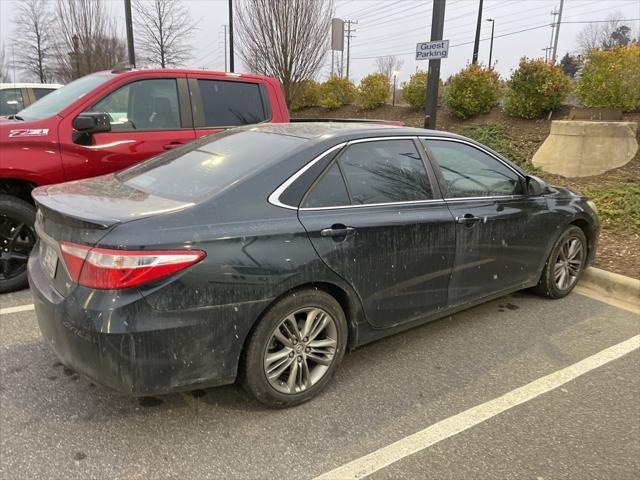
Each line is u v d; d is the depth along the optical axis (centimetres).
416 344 385
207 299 256
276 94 602
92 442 270
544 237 435
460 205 370
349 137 327
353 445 273
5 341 374
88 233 250
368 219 314
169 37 2134
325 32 1576
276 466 256
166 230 251
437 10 808
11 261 464
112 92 497
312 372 312
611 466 258
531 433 284
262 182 288
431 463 259
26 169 446
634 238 603
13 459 256
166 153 376
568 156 848
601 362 361
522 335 401
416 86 1510
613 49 1002
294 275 280
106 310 240
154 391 255
